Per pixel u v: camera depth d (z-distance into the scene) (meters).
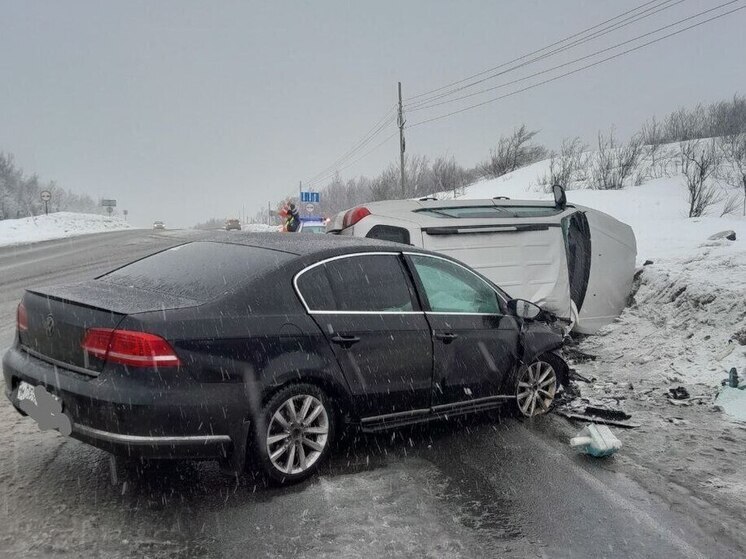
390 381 4.53
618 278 8.78
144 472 4.21
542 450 4.92
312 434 4.21
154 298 3.92
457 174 52.09
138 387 3.50
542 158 50.03
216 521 3.59
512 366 5.48
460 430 5.36
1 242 33.53
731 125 44.91
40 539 3.30
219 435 3.71
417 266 4.96
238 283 4.05
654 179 35.81
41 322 3.98
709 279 8.26
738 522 3.83
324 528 3.55
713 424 5.59
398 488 4.13
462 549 3.38
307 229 25.67
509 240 7.73
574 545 3.48
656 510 3.95
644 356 7.57
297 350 4.05
